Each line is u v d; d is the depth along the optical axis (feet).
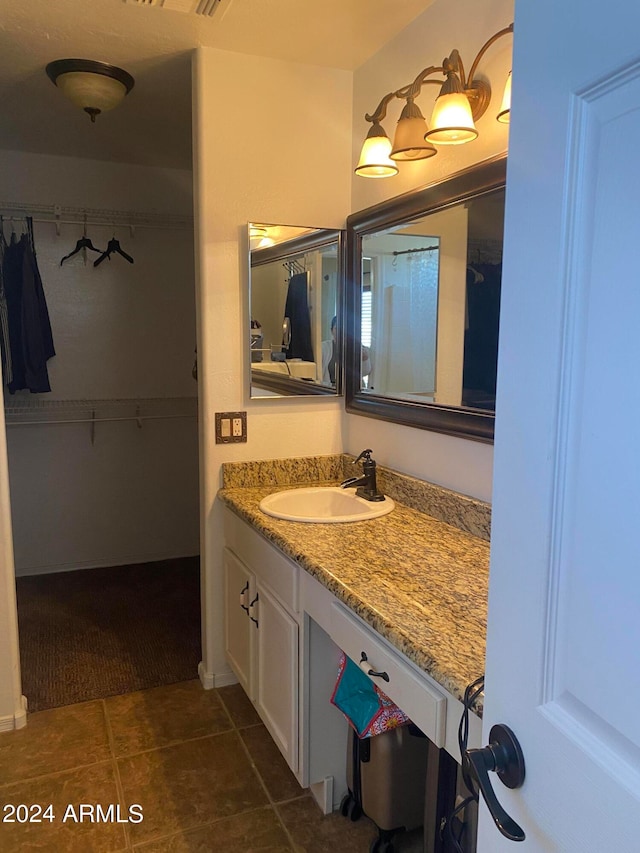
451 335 6.12
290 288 7.91
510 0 5.29
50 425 12.01
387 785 5.38
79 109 8.96
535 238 2.12
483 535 5.87
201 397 7.88
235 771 6.74
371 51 7.27
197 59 7.16
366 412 7.73
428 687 3.87
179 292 12.59
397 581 4.86
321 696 5.94
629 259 1.75
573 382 1.99
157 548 13.03
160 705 7.94
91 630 9.91
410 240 6.73
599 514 1.91
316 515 7.67
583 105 1.90
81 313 11.94
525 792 2.33
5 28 6.57
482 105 5.64
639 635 1.77
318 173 7.86
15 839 5.80
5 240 11.10
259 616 6.81
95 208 11.74
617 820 1.87
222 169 7.43
